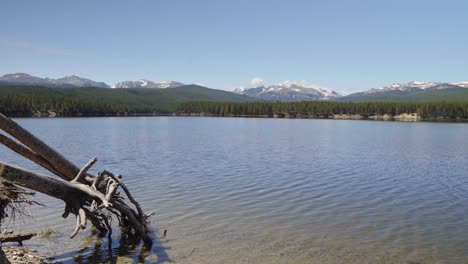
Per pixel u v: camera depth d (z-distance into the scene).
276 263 15.42
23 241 17.11
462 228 19.98
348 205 24.69
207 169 39.47
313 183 32.12
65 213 16.84
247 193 27.97
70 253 16.14
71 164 17.86
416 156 52.72
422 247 17.31
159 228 19.70
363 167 41.78
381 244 17.69
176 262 15.44
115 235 18.59
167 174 36.12
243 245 17.34
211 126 143.88
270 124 165.62
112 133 98.06
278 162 45.38
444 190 29.66
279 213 22.69
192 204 24.59
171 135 93.31
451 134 101.12
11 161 42.59
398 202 25.66
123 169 39.19
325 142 75.31
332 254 16.39
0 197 12.97
